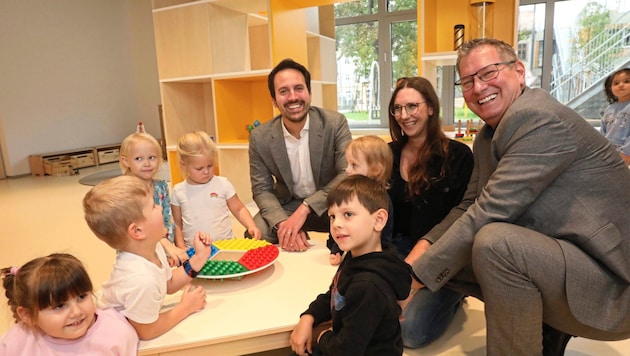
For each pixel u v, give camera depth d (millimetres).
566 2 5371
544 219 1233
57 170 6180
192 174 1980
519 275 1148
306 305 1348
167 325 1227
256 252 1628
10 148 6094
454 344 1591
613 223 1167
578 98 5566
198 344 1187
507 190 1204
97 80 7207
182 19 3270
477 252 1188
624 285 1160
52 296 1030
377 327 1094
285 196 2322
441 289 1615
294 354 1257
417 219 1751
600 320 1135
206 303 1373
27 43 6246
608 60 5328
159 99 7691
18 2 6109
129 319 1169
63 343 1085
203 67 3281
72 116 6863
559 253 1144
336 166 2188
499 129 1263
